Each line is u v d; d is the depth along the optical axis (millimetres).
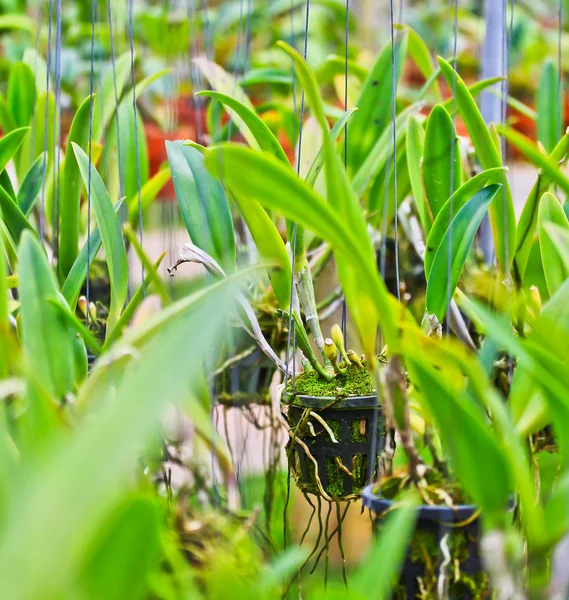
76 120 1252
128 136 1427
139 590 832
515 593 910
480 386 920
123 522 808
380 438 1136
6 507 706
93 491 620
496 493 906
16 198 1323
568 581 917
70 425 951
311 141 1488
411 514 896
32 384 927
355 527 1440
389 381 944
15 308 1185
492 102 1459
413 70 2529
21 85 1452
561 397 914
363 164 1339
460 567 989
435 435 1014
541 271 1297
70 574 709
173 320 957
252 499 1359
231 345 1288
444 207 1129
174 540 979
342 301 1413
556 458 1264
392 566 899
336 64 1543
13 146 1206
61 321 1018
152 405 700
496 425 1027
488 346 1094
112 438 656
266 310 1344
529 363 921
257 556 1007
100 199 1150
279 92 2119
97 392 967
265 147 1171
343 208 965
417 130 1305
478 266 1388
